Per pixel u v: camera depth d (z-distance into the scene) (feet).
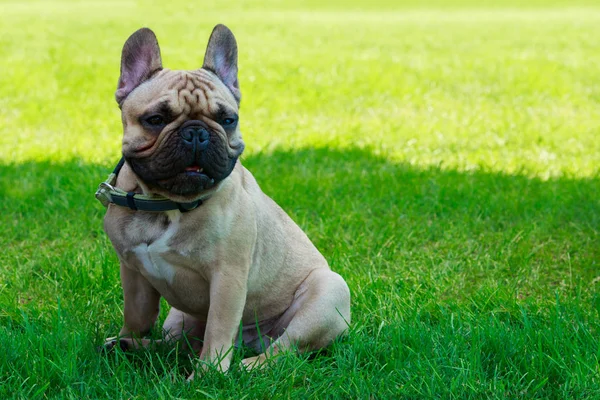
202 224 12.14
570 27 77.97
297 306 14.01
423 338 13.53
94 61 50.06
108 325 14.88
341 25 80.33
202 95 11.71
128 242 12.48
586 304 16.06
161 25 75.77
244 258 12.59
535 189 24.14
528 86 43.47
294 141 30.22
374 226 21.08
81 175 24.22
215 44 12.88
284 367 12.37
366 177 25.09
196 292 12.98
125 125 11.99
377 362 12.73
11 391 11.48
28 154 28.02
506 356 12.92
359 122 34.53
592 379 12.12
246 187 13.57
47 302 15.88
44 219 21.27
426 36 70.03
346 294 13.94
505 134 32.30
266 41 63.98
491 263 18.89
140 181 12.05
